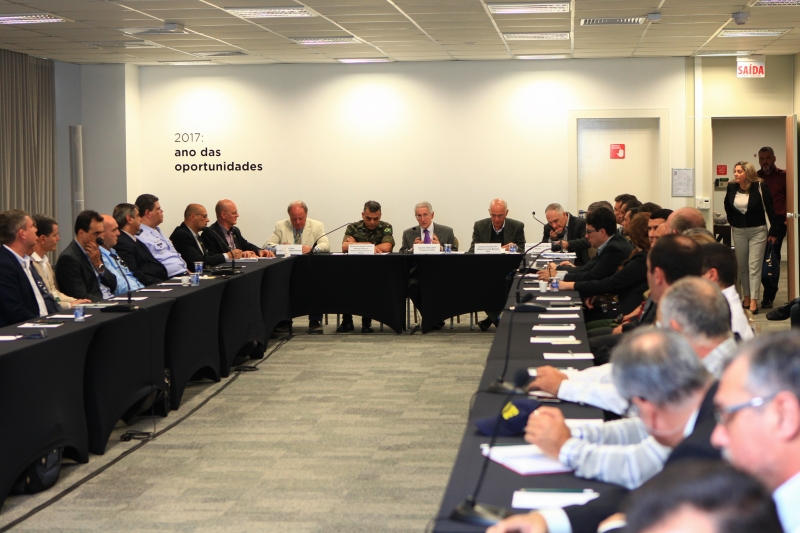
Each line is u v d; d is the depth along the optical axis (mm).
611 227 5949
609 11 7094
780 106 9828
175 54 9477
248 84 10492
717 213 13352
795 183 9180
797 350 995
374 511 3488
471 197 10297
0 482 3383
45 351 3693
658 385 1779
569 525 1654
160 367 4996
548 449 2078
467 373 6293
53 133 10055
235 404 5414
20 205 9477
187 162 10625
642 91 10000
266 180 10555
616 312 5859
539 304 5012
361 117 10383
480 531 1651
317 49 9141
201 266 6176
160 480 3924
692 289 2357
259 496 3695
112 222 6066
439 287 7875
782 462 984
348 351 7215
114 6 6746
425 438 4605
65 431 3914
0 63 9047
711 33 8234
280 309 7609
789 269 9391
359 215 10477
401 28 7863
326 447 4453
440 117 10273
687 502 586
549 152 10164
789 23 7699
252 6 6777
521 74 10133
